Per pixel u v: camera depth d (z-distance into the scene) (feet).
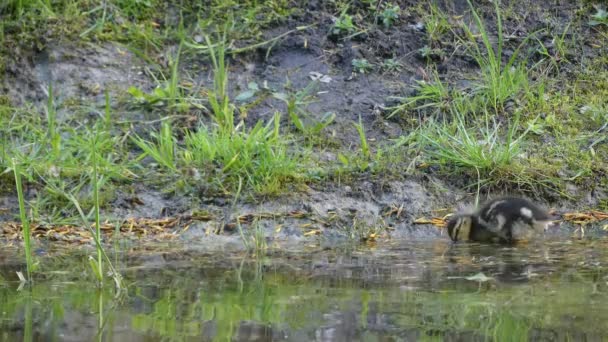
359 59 47.70
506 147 41.09
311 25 49.37
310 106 45.44
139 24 49.83
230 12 50.26
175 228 37.88
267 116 44.93
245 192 39.58
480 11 50.06
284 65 47.88
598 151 42.70
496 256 33.17
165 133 41.91
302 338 22.57
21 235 36.96
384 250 34.60
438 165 41.19
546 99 45.68
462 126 42.50
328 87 46.55
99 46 48.21
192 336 22.84
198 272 30.73
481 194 40.19
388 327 23.44
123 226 37.93
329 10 50.19
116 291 27.99
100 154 42.27
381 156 42.01
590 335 22.57
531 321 23.90
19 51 47.06
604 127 44.04
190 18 50.19
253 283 28.86
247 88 46.68
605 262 31.81
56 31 48.21
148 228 37.86
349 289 27.84
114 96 45.85
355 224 38.17
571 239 36.50
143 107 45.06
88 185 40.16
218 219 38.22
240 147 41.34
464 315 24.54
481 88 45.65
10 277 30.22
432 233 38.09
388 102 45.57
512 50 48.42
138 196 39.60
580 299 26.23
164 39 49.11
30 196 39.73
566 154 42.29
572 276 29.48
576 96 46.09
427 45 48.24
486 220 36.24
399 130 44.24
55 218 38.45
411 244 36.01
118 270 31.12
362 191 39.73
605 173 41.22
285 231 37.63
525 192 40.19
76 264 32.27
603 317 24.22
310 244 36.01
